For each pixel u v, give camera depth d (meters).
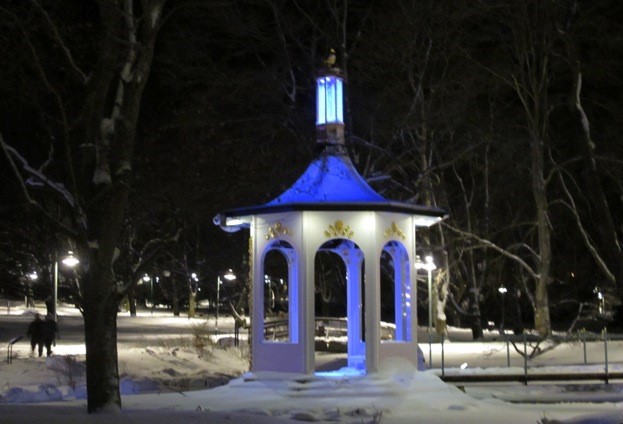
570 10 21.66
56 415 12.62
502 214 46.22
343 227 17.70
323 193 18.20
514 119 40.44
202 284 59.56
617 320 31.44
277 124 30.97
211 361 26.45
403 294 19.23
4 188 18.86
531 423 13.36
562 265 50.25
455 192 44.81
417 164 35.38
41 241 21.88
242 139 27.66
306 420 13.48
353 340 20.44
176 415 12.93
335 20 31.11
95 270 13.21
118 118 13.55
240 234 45.62
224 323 59.78
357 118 32.72
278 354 17.64
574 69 18.09
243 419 12.90
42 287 54.72
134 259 24.72
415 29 31.55
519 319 47.62
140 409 14.02
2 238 31.67
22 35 13.44
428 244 38.50
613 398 16.89
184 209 18.66
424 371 18.38
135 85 13.66
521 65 34.97
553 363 23.27
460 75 34.28
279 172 29.22
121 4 14.23
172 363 25.22
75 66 13.53
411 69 32.31
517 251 47.22
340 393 16.12
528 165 40.75
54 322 28.86
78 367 22.61
